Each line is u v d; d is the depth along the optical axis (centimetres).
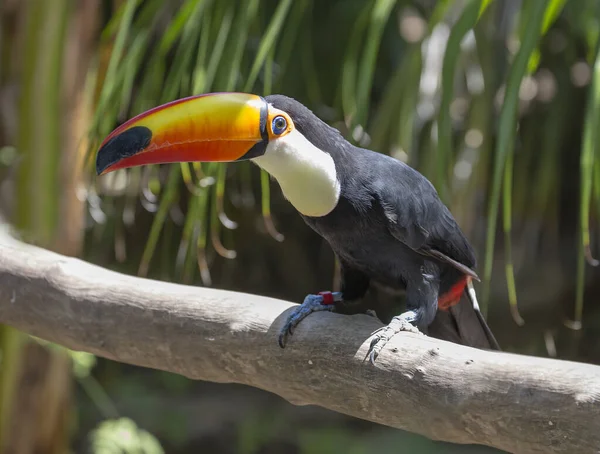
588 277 962
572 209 937
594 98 334
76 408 993
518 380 282
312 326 334
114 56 444
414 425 309
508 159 341
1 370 586
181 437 979
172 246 981
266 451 965
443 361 300
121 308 366
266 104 365
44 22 541
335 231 394
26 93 549
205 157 364
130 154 364
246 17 432
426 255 403
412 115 483
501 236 917
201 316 352
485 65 579
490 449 912
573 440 272
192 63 582
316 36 832
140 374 1096
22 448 598
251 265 1046
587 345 974
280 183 380
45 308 379
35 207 554
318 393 330
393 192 383
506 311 965
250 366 343
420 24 809
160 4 471
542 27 347
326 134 376
